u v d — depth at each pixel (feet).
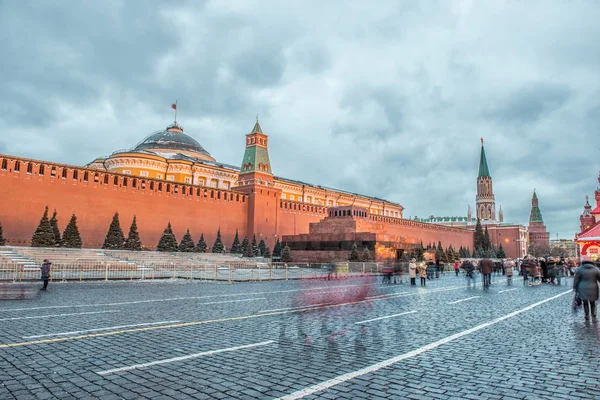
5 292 62.28
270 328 35.19
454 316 42.83
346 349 27.89
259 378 21.34
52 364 23.77
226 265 135.64
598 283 40.32
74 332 33.01
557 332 34.24
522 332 34.19
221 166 250.16
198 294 64.49
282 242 191.21
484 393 19.13
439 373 22.31
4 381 20.65
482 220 452.35
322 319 39.78
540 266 102.89
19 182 136.15
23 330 33.60
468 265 92.32
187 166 225.35
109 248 137.49
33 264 98.07
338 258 172.45
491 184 481.05
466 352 27.12
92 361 24.48
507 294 68.33
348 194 315.58
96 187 154.61
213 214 192.03
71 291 67.00
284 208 224.53
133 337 31.30
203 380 21.01
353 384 20.40
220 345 28.86
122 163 209.97
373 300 56.85
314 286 82.38
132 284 84.89
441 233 322.96
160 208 172.76
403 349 27.96
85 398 18.38
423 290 75.05
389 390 19.53
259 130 223.51
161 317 40.83
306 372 22.44
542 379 21.29
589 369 23.13
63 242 128.47
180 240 177.88
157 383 20.48
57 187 144.77
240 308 47.80
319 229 189.98
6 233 131.85
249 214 207.41
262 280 103.14
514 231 418.92
